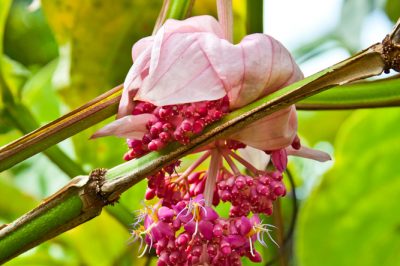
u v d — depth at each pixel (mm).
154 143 886
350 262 1389
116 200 908
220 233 887
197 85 884
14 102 1315
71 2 1368
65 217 903
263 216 1188
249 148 1031
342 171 1370
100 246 1470
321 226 1384
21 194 1479
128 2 1363
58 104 1598
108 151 1423
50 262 1489
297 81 903
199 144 884
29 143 934
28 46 1625
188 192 932
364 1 1592
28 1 1628
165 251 898
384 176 1368
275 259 1188
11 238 903
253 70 890
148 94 881
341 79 862
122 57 1395
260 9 1173
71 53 1393
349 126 1370
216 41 895
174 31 904
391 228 1377
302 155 979
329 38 1679
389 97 975
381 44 862
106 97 940
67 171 1243
